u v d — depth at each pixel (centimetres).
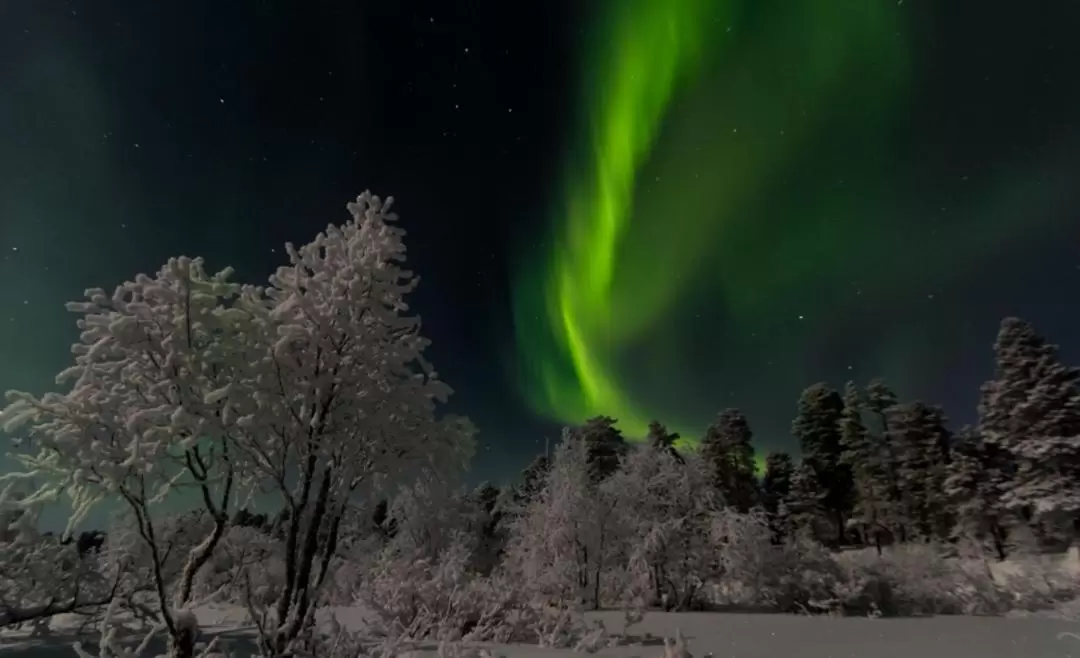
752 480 4209
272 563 862
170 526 763
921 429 3822
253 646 805
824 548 1570
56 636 892
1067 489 2653
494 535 2159
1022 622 1164
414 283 720
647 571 1485
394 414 689
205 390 605
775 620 1208
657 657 798
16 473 562
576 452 1598
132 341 587
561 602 1034
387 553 1152
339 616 1128
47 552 820
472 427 770
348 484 684
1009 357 3016
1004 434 2970
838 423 4284
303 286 694
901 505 3709
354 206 716
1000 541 2977
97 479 572
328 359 664
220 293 631
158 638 851
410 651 719
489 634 955
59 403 556
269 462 635
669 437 3959
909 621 1191
